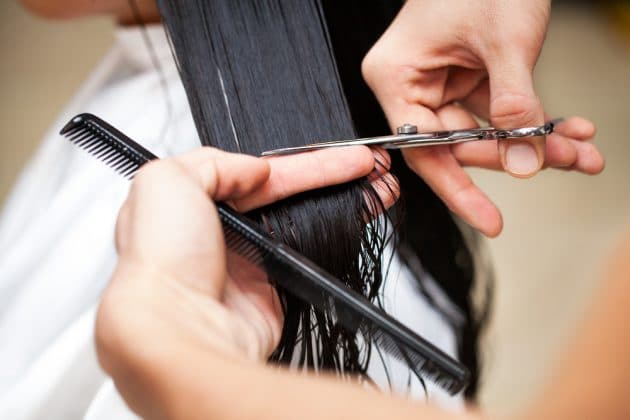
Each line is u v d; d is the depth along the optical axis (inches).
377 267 20.2
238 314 17.8
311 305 18.6
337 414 11.4
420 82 24.0
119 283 14.0
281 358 19.4
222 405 11.7
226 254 17.1
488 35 21.1
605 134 69.7
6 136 69.8
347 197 19.6
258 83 21.6
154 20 31.7
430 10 22.7
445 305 32.0
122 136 17.7
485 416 11.8
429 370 15.7
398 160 29.0
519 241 60.4
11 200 37.4
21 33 75.4
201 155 16.5
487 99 26.4
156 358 12.5
